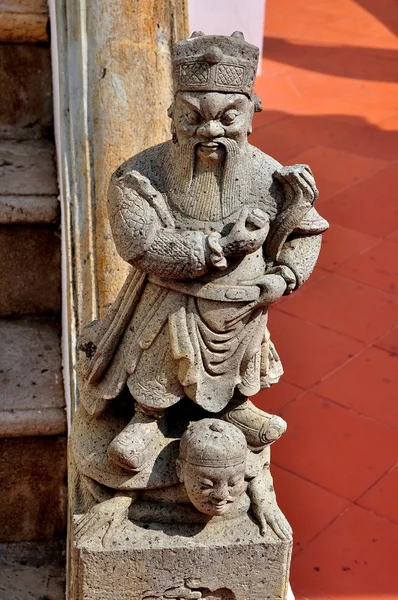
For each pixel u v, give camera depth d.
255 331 1.34
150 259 1.26
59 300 2.12
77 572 1.42
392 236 3.74
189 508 1.43
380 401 2.79
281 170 1.28
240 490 1.36
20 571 1.96
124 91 1.78
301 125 4.74
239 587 1.46
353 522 2.34
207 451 1.31
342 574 2.19
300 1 6.71
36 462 1.94
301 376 2.89
